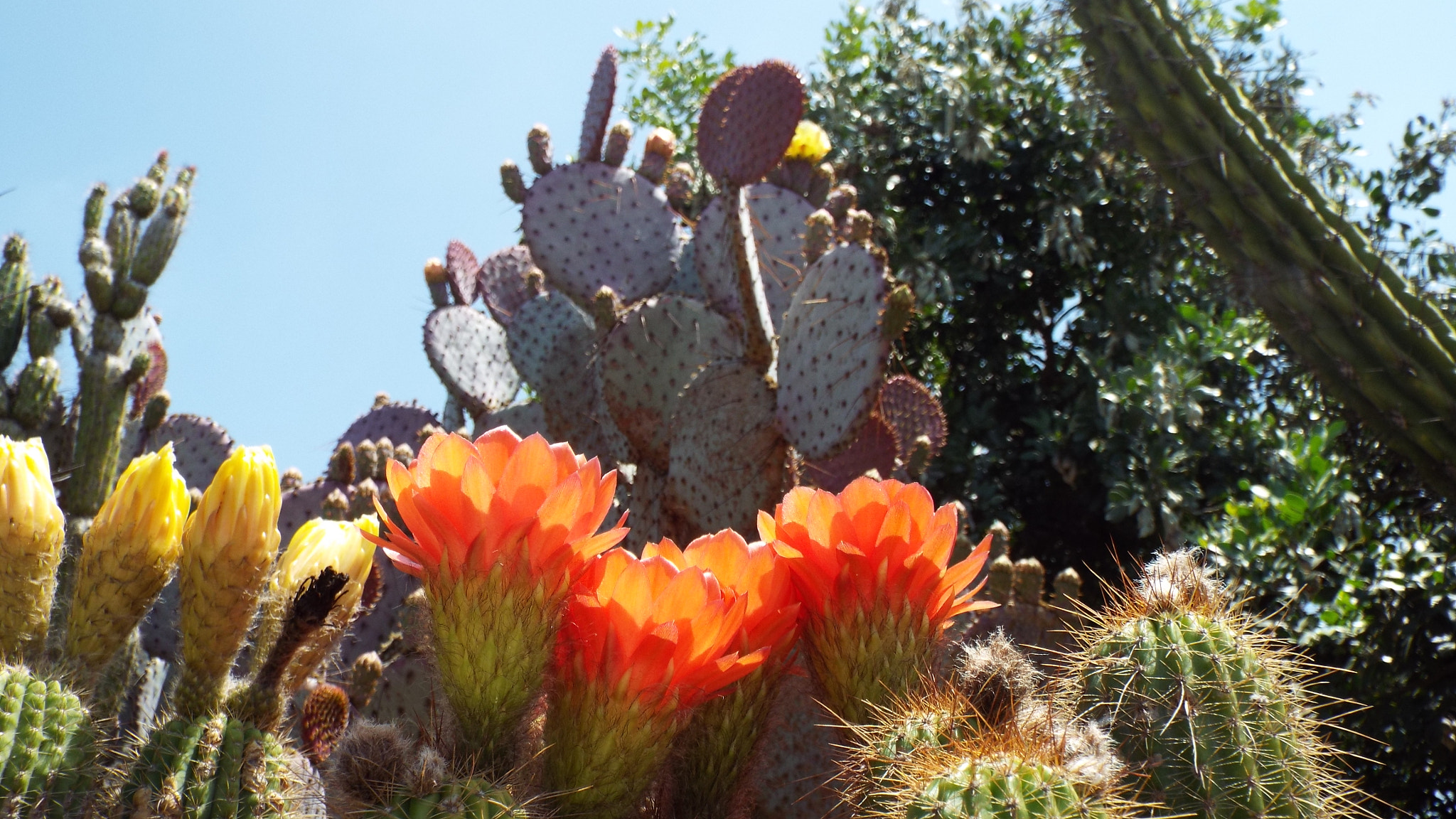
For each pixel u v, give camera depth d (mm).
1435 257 4629
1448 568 4098
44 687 1042
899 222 6352
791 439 3109
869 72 6855
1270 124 4559
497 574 991
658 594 1007
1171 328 5633
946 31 6586
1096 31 3412
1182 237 5629
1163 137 3299
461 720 1015
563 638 1037
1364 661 4090
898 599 1157
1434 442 2975
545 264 4285
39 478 1201
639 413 3533
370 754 910
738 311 3873
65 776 1023
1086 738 1072
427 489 1012
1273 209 3166
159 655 2629
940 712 1092
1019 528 5434
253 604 1104
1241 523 4191
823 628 1171
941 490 5559
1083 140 6047
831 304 3119
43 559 1192
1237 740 1172
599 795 1018
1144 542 5207
